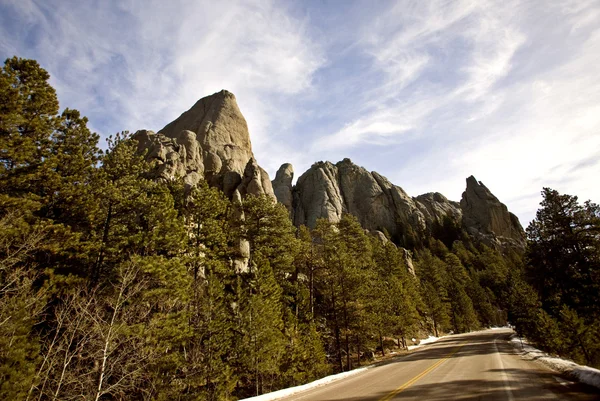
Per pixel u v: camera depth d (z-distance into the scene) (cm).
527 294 3903
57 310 1597
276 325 2573
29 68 1869
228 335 2161
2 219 1448
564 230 3166
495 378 1361
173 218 2303
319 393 1479
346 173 12244
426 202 13438
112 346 1470
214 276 2317
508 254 10325
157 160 4225
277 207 3794
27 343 1293
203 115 7338
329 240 4006
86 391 1448
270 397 1519
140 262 1761
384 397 1153
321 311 3825
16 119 1638
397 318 3988
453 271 8262
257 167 5538
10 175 1653
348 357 3058
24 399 1209
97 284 1867
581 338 2467
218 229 2941
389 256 5766
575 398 918
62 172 2020
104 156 2291
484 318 7856
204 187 3044
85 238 2023
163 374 1788
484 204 13088
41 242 1627
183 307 2102
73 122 2144
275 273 3400
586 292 2877
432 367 1939
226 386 2039
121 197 2147
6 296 1327
